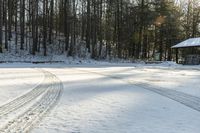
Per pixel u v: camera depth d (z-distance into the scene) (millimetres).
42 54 46750
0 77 19031
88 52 52469
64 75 21641
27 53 45594
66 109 9125
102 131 6703
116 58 55125
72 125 7184
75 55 49375
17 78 18578
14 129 6691
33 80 17531
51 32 51875
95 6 52438
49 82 16609
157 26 63062
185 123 7684
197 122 7816
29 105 9633
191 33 73688
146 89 14617
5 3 48750
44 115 8203
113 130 6816
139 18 59969
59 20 58594
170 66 43094
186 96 12469
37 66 34219
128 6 62062
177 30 64125
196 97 12211
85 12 56062
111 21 62500
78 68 31609
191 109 9594
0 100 10508
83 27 57719
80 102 10430
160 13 60438
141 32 59500
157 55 63219
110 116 8305
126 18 61750
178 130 6984
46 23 50250
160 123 7625
